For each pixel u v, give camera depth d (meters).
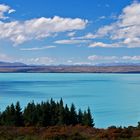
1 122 57.31
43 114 58.72
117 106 178.75
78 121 62.00
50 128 25.89
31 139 20.59
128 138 20.81
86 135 22.55
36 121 57.97
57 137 20.58
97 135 21.58
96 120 122.75
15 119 57.09
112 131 22.30
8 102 185.50
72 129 25.81
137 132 22.52
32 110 59.81
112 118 129.50
